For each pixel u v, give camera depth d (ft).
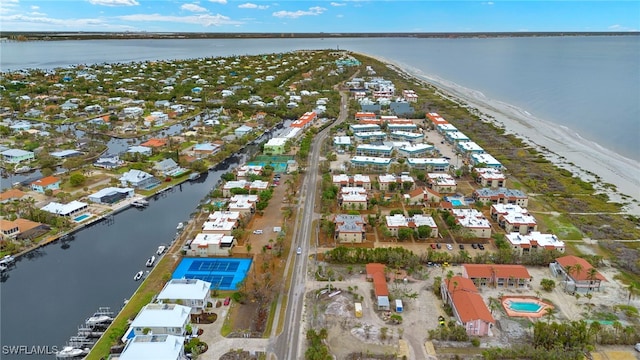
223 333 256.32
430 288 299.79
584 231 380.99
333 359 234.99
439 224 391.65
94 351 243.81
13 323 278.87
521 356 235.61
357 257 329.93
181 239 371.35
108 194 451.12
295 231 382.01
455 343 247.50
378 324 263.49
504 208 404.36
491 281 302.04
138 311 277.23
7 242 356.79
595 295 292.61
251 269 324.60
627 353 240.32
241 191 451.53
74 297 304.50
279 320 268.00
